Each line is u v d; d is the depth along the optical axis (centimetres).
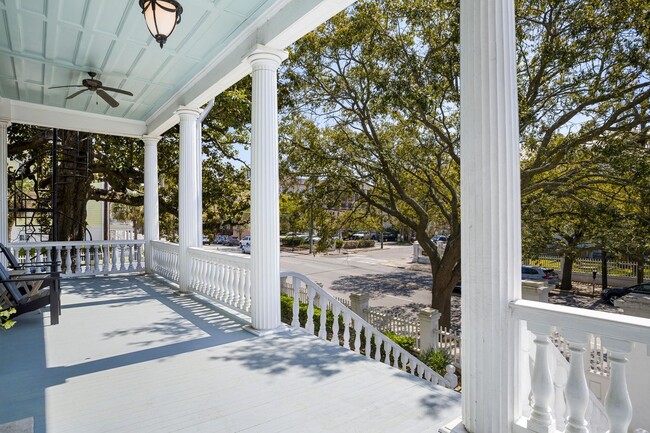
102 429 216
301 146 1070
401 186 1095
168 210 1174
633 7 659
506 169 194
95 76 536
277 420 227
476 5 199
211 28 404
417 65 799
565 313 172
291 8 351
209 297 557
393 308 1237
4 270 430
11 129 1044
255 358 329
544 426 181
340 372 300
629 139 743
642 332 149
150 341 374
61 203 1016
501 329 191
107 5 361
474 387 197
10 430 199
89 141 1038
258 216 406
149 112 717
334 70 998
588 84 740
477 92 197
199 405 245
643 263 798
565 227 975
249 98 991
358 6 862
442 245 2148
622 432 156
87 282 704
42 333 399
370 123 1015
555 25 756
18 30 409
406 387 274
